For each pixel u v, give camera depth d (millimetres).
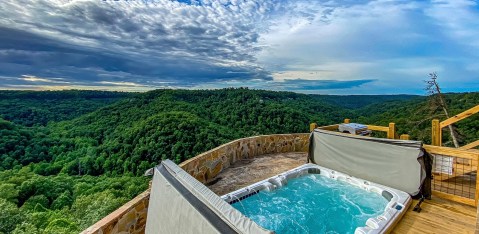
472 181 4258
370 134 5453
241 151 6660
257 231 1296
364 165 4551
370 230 2918
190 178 2209
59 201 20859
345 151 4883
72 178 25641
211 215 1609
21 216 16031
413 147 3857
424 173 3674
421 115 14594
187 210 1790
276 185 4645
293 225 3902
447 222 3156
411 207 3586
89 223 14062
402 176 3986
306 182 5066
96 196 18891
